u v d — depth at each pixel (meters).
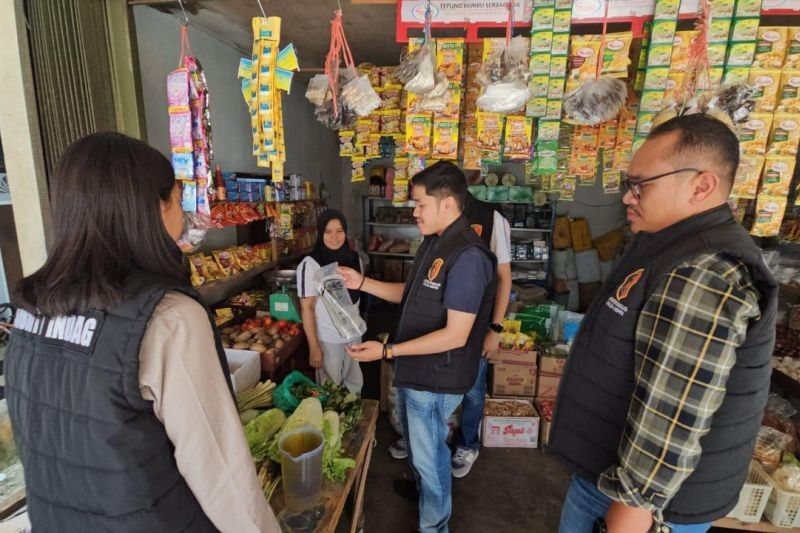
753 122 1.45
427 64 1.51
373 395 3.13
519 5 1.55
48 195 1.44
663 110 1.38
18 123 1.39
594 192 5.40
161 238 0.70
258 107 1.52
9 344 0.72
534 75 1.55
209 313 0.73
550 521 1.98
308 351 2.73
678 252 0.78
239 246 2.84
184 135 1.44
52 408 0.65
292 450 1.15
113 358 0.61
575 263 5.21
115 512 0.64
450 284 1.38
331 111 1.73
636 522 0.77
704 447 0.82
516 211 5.09
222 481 0.70
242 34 2.65
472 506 2.06
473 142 1.93
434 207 1.46
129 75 1.59
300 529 1.02
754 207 1.55
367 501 2.06
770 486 1.61
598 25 1.69
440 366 1.47
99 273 0.63
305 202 3.86
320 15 2.36
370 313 5.09
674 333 0.71
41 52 1.37
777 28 1.42
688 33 1.48
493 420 2.48
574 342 1.05
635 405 0.76
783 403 2.06
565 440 1.02
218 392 0.70
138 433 0.63
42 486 0.67
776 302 0.73
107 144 0.66
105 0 1.53
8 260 1.91
